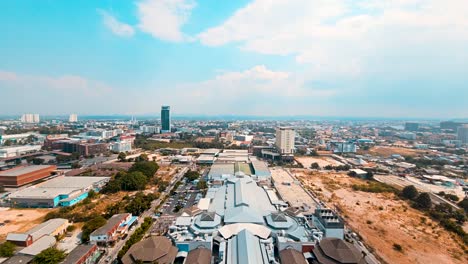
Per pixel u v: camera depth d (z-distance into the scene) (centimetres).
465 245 10094
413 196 15425
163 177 19925
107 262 8456
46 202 13425
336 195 16038
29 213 12575
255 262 7369
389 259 8938
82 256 8100
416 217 12762
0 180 16700
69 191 14488
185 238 9100
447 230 11394
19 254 8206
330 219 10069
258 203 12150
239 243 8394
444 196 16350
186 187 17312
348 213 13000
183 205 13875
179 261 8594
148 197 13950
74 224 11212
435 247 9869
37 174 18400
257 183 17250
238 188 13738
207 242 8769
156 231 10588
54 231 9812
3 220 11712
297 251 8488
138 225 11288
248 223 9912
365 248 9594
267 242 8769
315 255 8319
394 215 12925
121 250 8481
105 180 17575
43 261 7706
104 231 9562
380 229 11281
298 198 15062
